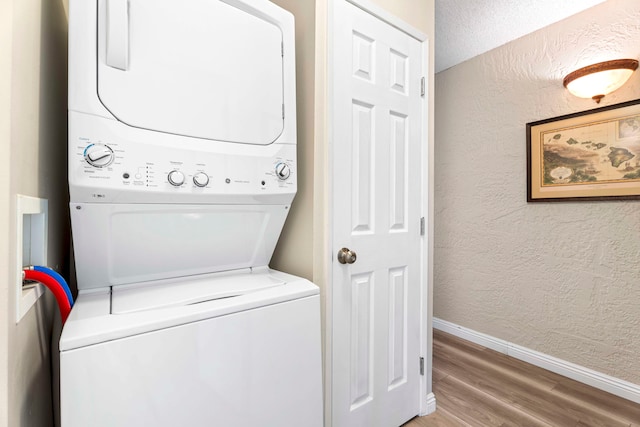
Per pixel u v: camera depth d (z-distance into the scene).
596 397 1.80
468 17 2.01
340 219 1.29
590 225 1.92
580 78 1.86
